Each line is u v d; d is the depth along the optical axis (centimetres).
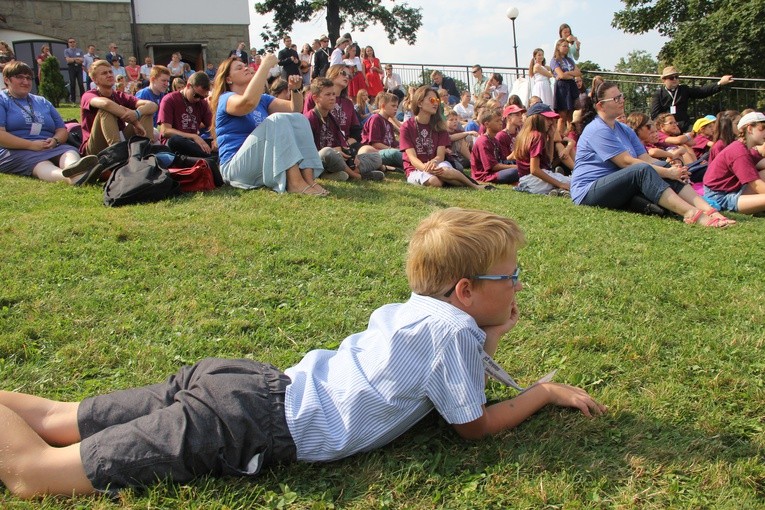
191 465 203
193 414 203
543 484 209
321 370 225
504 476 214
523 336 324
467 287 218
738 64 2700
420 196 702
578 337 318
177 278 403
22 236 463
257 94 641
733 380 277
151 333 328
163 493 200
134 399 217
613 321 346
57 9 2589
